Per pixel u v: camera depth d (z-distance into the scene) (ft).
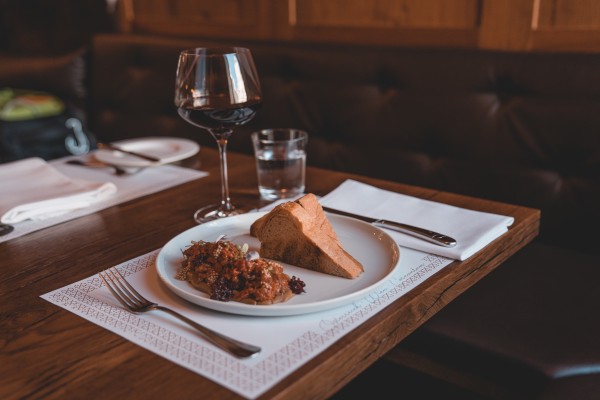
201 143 6.77
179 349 2.13
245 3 7.22
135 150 4.73
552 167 4.85
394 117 5.50
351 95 5.72
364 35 6.51
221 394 1.89
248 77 3.27
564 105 4.70
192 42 6.62
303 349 2.10
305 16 6.84
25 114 8.06
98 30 8.62
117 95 7.24
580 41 5.28
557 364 3.30
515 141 4.94
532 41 5.52
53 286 2.66
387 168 5.62
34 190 3.76
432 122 5.30
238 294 2.40
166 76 6.82
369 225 3.00
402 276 2.61
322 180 3.98
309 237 2.60
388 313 2.32
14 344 2.22
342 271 2.57
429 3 6.00
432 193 3.70
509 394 3.44
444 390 4.18
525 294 3.96
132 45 7.07
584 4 5.18
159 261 2.66
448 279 2.62
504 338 3.53
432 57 5.30
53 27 8.92
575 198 4.75
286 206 2.67
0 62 7.80
